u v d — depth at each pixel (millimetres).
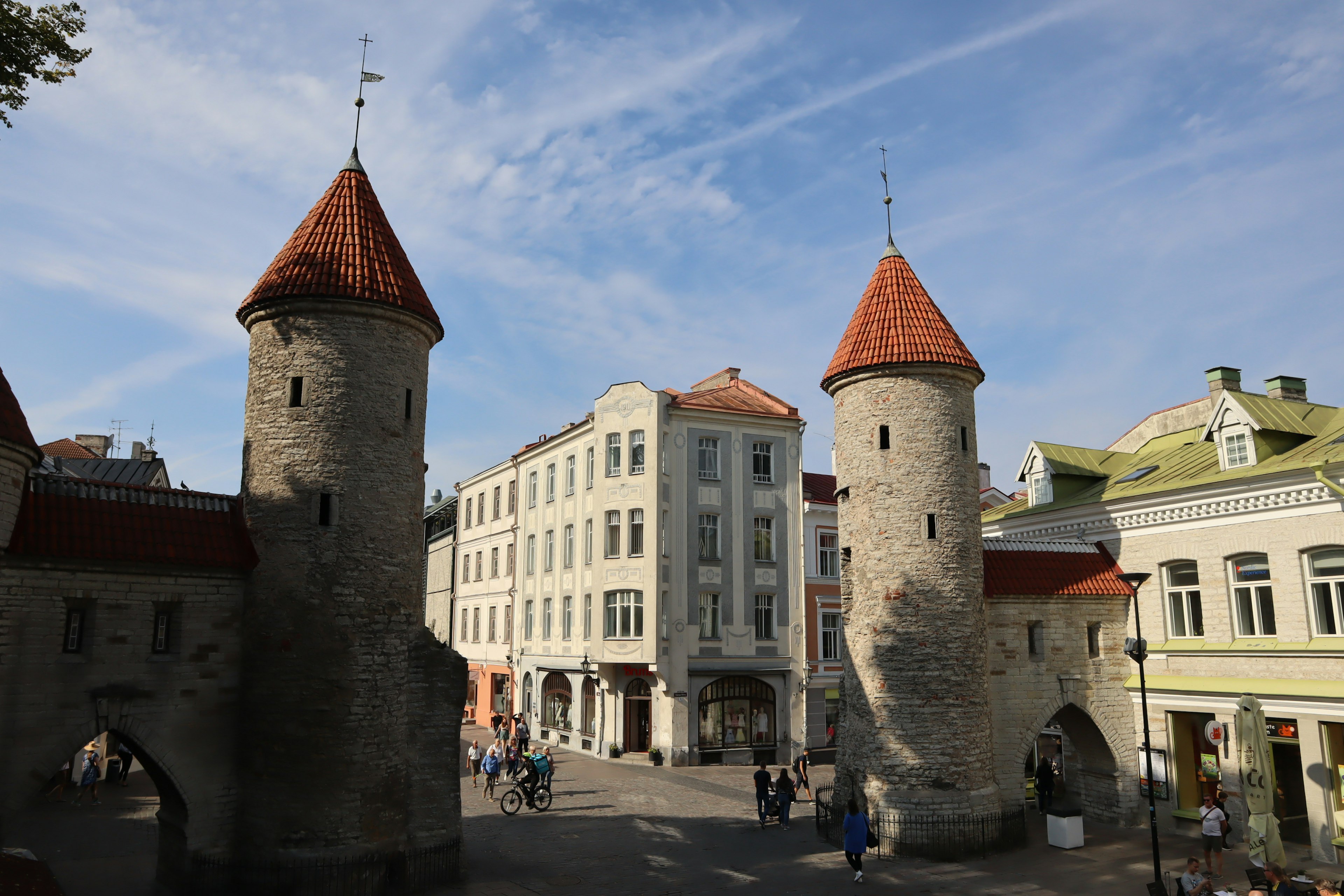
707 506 39344
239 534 19469
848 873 20969
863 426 25578
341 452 19438
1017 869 21359
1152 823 18234
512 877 20203
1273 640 23719
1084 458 33281
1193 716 25719
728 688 38625
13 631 16406
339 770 18234
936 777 22969
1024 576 26312
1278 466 23938
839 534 26969
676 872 20828
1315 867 21250
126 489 18578
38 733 16484
